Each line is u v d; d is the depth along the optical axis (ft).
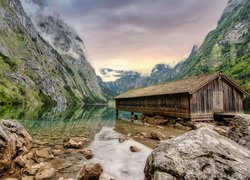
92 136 85.76
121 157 54.65
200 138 23.53
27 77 531.91
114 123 131.64
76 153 58.65
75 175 42.04
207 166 20.30
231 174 19.07
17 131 61.87
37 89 555.69
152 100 138.00
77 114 210.79
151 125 116.16
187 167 20.81
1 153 42.83
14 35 653.30
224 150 21.83
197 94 104.01
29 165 47.83
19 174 43.01
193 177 19.92
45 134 87.92
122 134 90.38
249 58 595.47
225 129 83.92
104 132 96.27
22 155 51.08
